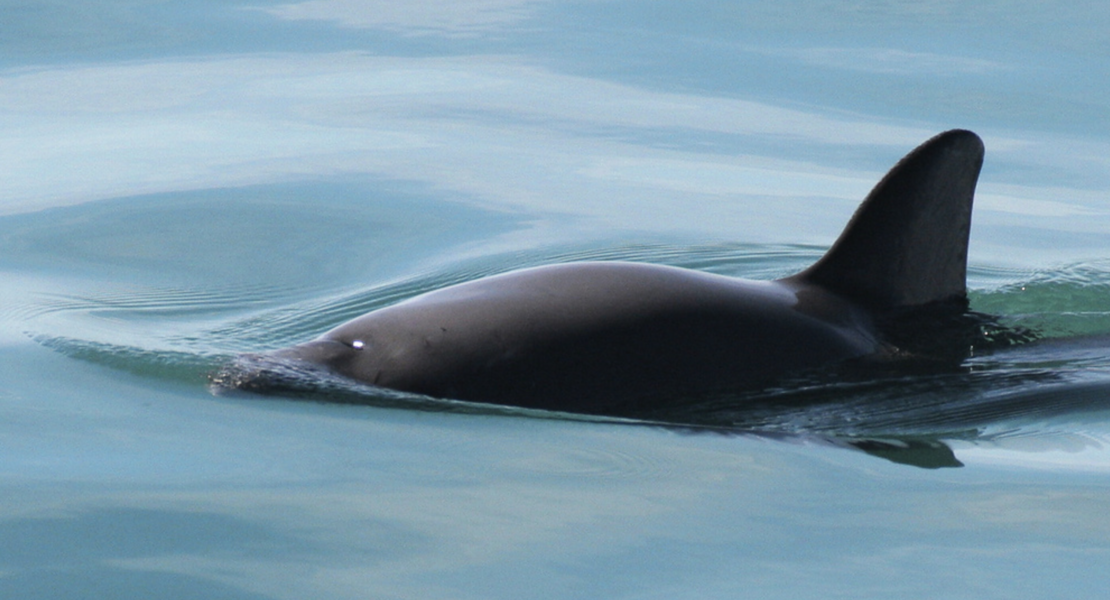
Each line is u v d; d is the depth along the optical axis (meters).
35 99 56.75
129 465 23.33
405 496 22.08
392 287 37.31
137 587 18.75
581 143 53.06
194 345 31.00
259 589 18.78
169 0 74.12
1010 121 54.62
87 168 48.66
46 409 26.31
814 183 49.03
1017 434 26.16
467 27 69.44
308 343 27.83
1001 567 19.91
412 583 19.03
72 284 37.38
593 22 69.94
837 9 70.56
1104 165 50.62
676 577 19.36
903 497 22.67
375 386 26.06
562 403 25.88
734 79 60.34
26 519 20.97
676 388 26.47
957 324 31.31
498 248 41.81
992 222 45.59
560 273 28.45
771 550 20.38
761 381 27.14
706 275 29.50
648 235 43.62
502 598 18.61
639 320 27.22
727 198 47.47
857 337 29.25
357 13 72.44
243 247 41.47
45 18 69.62
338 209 45.25
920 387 27.98
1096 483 23.44
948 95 57.50
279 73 61.03
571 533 20.80
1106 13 68.31
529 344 26.36
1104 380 29.16
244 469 23.14
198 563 19.56
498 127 54.50
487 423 25.16
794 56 63.12
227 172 48.59
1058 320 33.50
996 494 22.84
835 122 54.91
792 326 28.52
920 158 29.81
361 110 56.03
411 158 50.69
